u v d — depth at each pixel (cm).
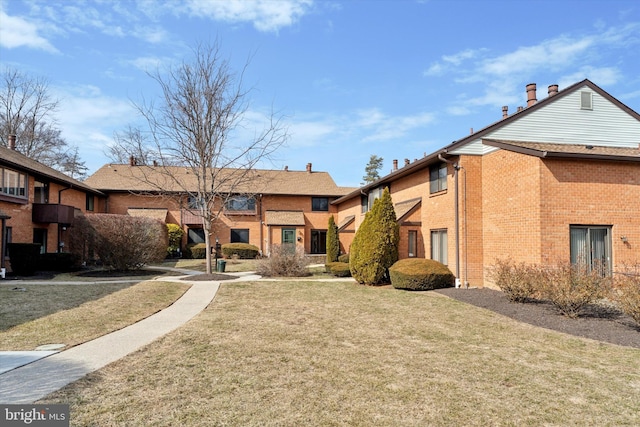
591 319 891
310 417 417
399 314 980
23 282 1509
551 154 1158
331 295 1270
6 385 492
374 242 1513
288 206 3331
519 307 1027
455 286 1415
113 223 1880
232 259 2834
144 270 2008
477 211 1432
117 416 411
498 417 424
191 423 398
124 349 661
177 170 3189
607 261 1226
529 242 1217
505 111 1781
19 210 1930
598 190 1229
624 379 542
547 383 526
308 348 680
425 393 488
